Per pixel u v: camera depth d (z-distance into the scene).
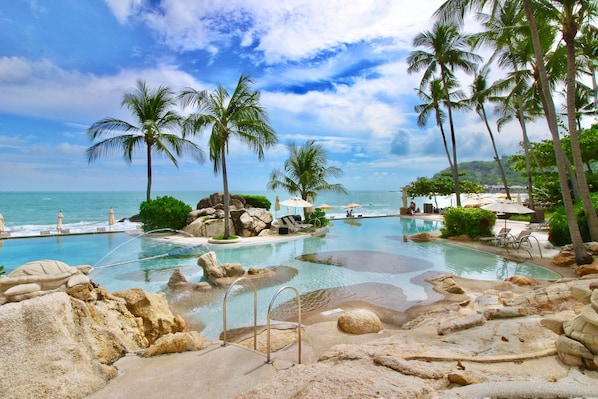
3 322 2.96
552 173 26.59
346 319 5.58
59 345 3.15
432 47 21.95
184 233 18.38
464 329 4.68
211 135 15.62
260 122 16.41
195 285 8.61
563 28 10.36
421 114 25.28
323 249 14.67
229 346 4.06
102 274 10.09
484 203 23.62
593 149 20.81
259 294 8.11
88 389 2.98
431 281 9.05
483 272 10.03
